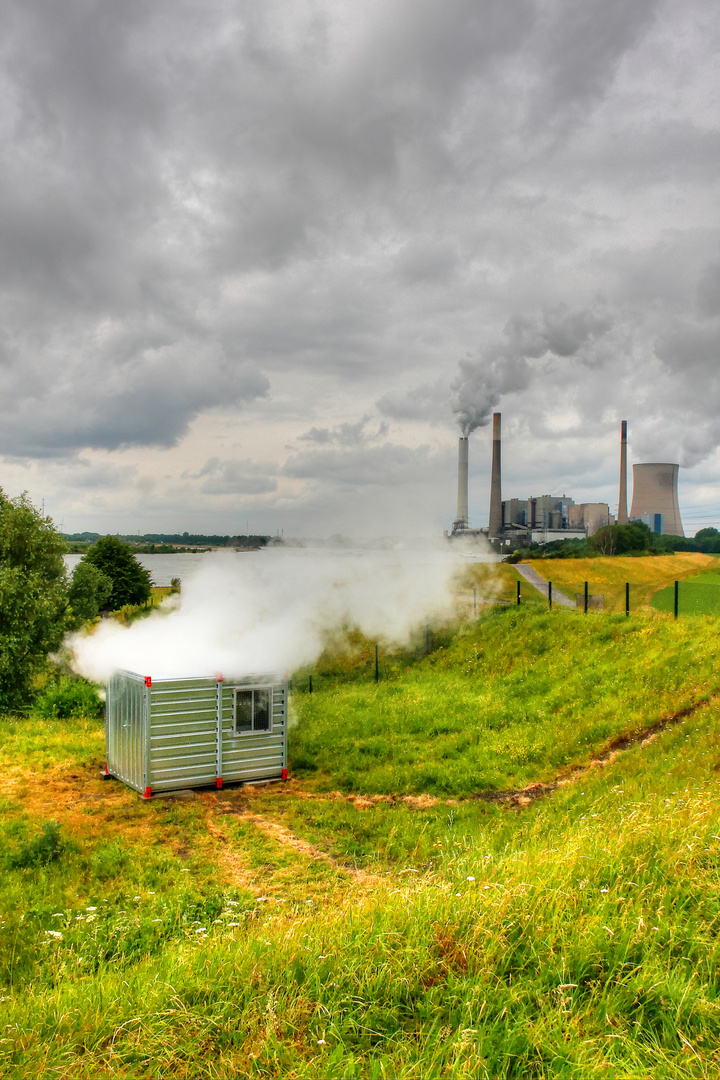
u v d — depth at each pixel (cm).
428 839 1135
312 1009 469
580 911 547
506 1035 415
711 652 1827
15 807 1363
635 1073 382
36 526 2939
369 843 1149
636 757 1358
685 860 616
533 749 1577
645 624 2195
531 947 499
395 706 2003
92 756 1734
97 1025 479
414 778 1473
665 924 518
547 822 1064
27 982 676
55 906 905
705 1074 374
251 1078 408
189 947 665
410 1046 427
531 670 2183
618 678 1872
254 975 512
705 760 1192
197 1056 436
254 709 1544
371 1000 471
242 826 1248
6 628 2630
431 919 556
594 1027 429
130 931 800
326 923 610
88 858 1092
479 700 1975
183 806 1373
